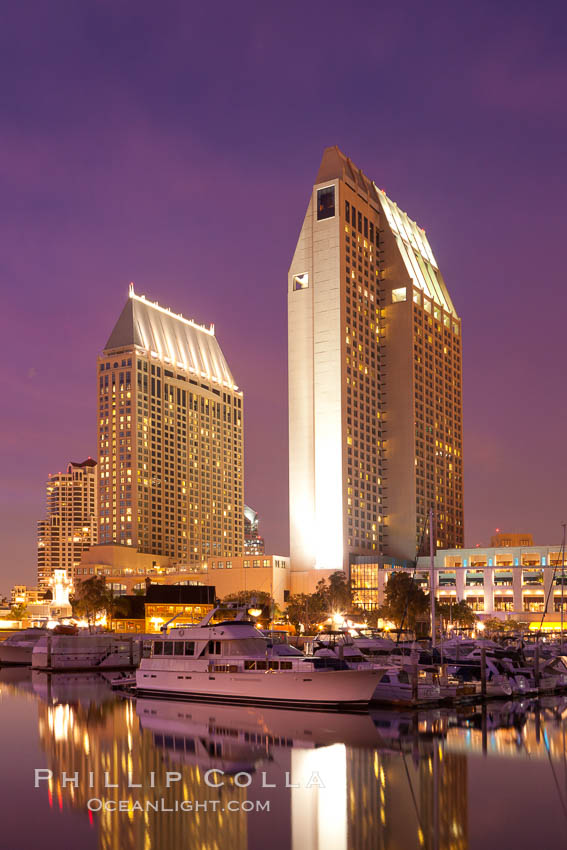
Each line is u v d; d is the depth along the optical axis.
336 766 51.50
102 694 92.44
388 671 79.25
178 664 84.81
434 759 53.69
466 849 36.19
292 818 40.56
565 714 73.50
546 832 38.41
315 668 76.25
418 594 187.50
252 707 77.88
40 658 130.25
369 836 37.91
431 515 111.38
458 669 91.06
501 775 49.12
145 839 37.44
